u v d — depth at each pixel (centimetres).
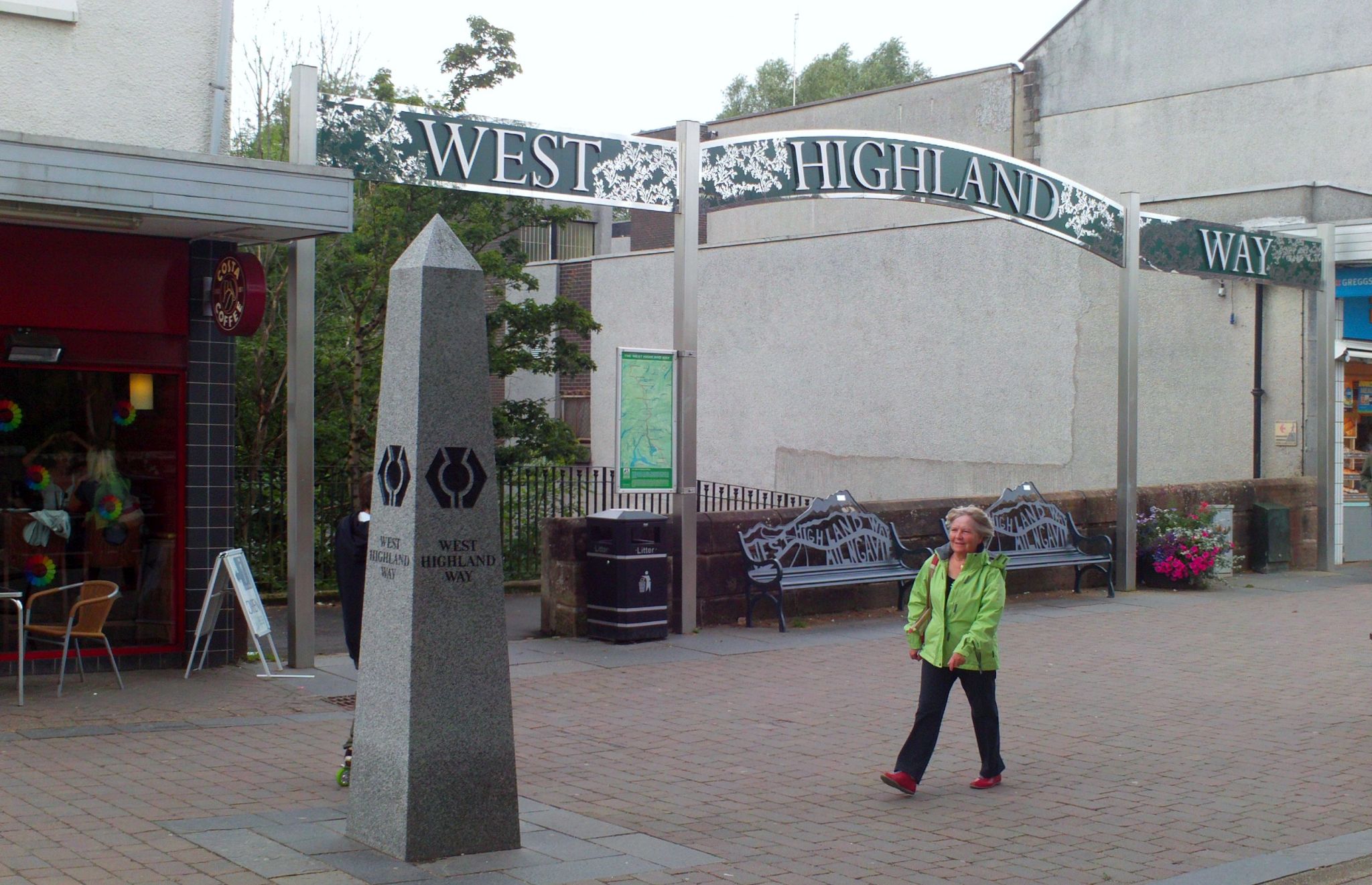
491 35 1792
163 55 1017
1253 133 2283
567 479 1712
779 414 2456
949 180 1378
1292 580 1698
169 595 1022
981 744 716
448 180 1082
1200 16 2362
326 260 1625
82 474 991
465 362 579
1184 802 694
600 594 1171
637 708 906
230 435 1038
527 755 775
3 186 829
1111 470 1981
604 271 2884
